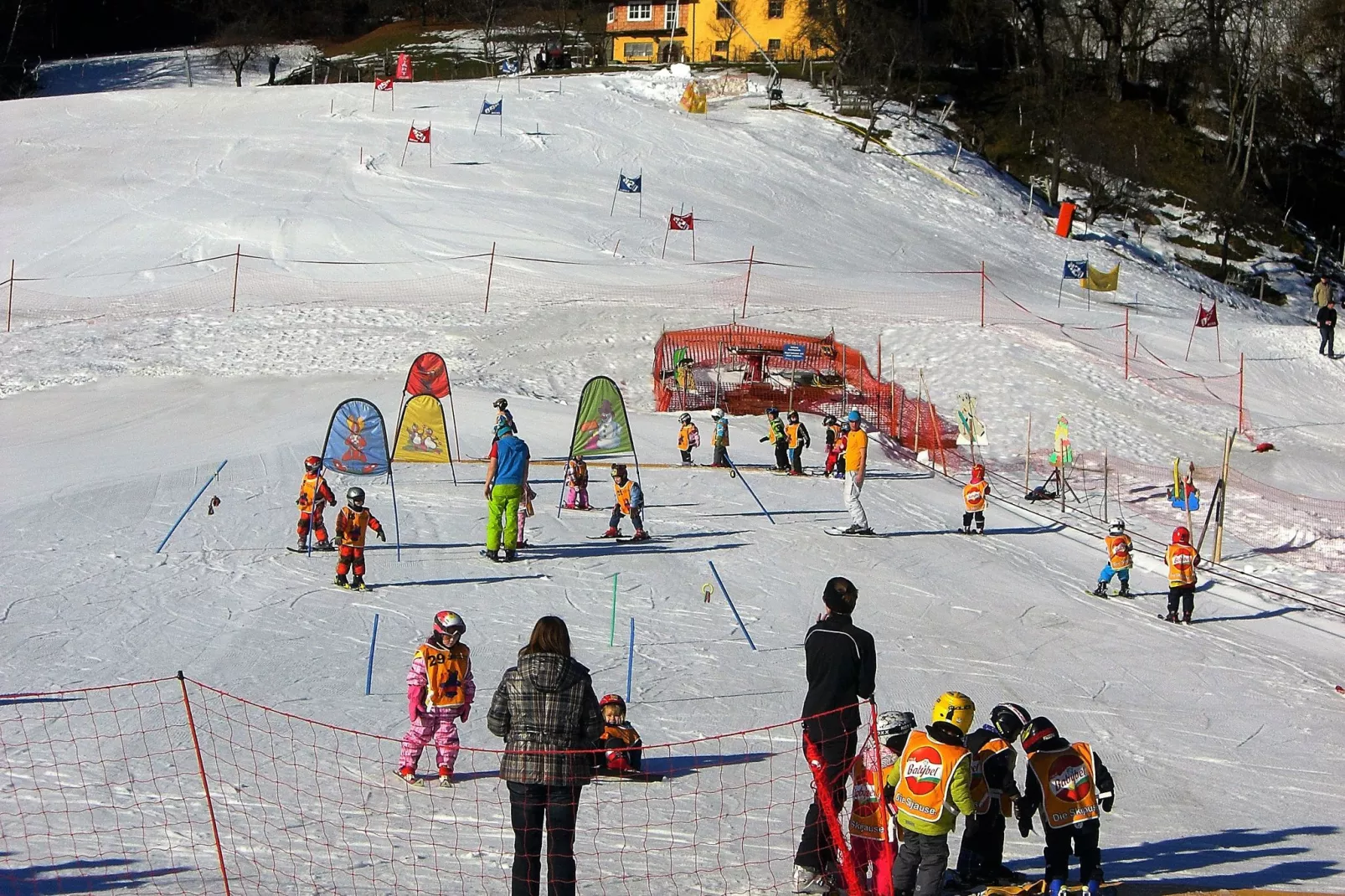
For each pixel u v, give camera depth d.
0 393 29.14
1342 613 19.16
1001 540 21.84
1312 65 82.75
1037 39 75.12
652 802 9.51
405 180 53.56
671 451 27.00
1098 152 65.56
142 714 10.85
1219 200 65.50
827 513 22.42
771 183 58.22
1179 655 15.98
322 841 8.34
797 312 41.00
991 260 53.00
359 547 15.75
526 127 62.78
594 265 44.72
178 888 7.44
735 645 14.55
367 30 96.94
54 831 8.29
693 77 75.12
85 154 56.75
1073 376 36.25
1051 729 8.08
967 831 8.18
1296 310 62.34
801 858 7.83
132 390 29.55
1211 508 22.80
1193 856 9.09
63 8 92.38
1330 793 11.14
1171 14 83.62
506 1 92.56
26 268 42.56
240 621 14.04
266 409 27.78
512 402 30.09
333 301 39.31
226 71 87.19
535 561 17.73
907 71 77.50
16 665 12.06
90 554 16.50
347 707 11.46
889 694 13.07
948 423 32.41
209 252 44.16
